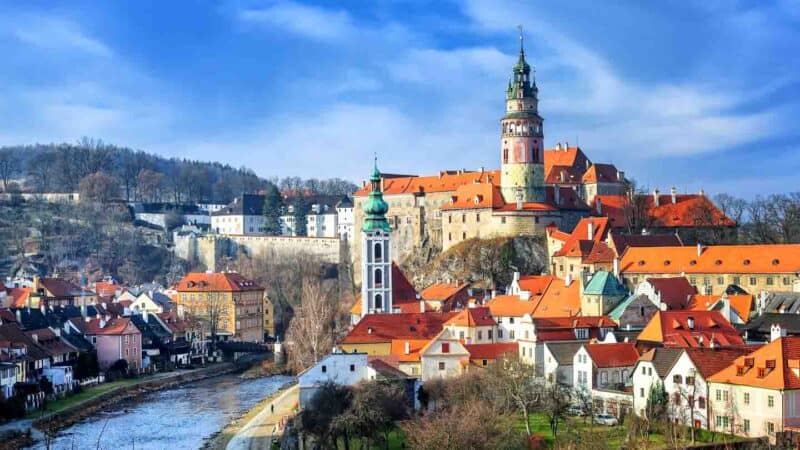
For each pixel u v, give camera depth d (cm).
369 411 18125
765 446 15050
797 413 16188
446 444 15538
